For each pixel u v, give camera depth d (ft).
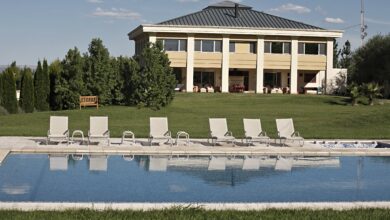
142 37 185.68
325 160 56.13
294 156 58.34
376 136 76.48
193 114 104.83
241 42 177.99
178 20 178.91
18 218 26.55
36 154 54.90
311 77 190.49
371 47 184.96
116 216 27.45
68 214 27.68
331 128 88.02
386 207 31.22
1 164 48.11
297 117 104.99
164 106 109.91
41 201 33.53
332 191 39.60
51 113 97.04
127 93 110.32
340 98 144.36
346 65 324.19
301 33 176.45
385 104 134.10
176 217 27.58
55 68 118.62
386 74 173.37
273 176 45.85
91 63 108.17
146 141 66.23
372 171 49.49
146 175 44.75
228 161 54.08
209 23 177.68
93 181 41.32
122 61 111.65
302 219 27.76
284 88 180.55
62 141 63.36
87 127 82.38
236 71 185.68
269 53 178.60
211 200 35.32
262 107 126.62
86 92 107.65
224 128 66.33
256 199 36.04
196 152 57.21
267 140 67.26
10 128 78.64
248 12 193.06
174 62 173.27
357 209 30.48
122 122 91.56
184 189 39.01
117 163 51.06
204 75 183.01
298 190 39.68
